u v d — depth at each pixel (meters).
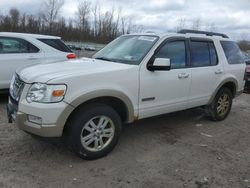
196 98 5.71
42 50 7.79
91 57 5.53
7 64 7.23
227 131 5.93
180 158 4.52
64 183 3.66
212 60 6.05
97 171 3.99
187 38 5.54
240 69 6.75
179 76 5.22
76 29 47.09
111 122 4.37
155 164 4.28
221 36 6.54
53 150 4.52
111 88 4.23
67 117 3.89
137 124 6.01
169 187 3.70
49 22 47.50
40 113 3.78
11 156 4.27
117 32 44.78
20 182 3.62
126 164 4.23
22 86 4.04
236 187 3.79
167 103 5.13
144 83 4.69
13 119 4.21
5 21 50.25
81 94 3.95
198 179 3.92
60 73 3.99
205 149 4.92
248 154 4.84
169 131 5.70
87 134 4.18
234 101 9.22
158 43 4.98
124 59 4.93
